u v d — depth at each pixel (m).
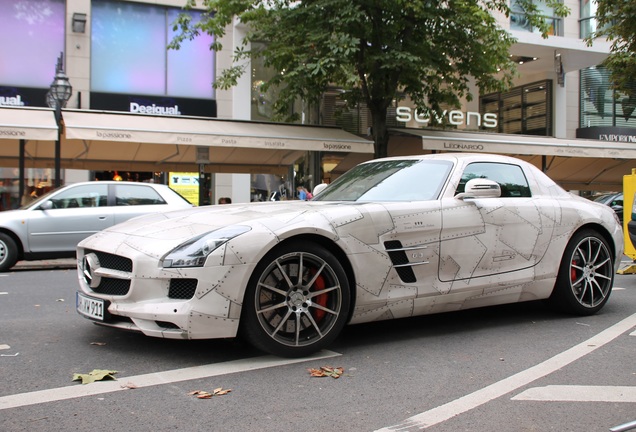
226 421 2.71
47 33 15.51
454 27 12.73
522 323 4.92
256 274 3.54
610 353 3.98
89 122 11.04
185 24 13.27
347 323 3.94
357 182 5.00
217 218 3.88
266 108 17.47
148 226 3.97
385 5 12.03
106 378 3.31
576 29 20.03
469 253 4.41
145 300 3.48
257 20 13.48
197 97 16.78
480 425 2.71
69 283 7.40
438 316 5.19
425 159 4.96
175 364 3.59
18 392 3.07
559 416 2.83
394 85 13.31
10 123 10.23
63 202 9.52
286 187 17.62
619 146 16.17
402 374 3.47
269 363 3.62
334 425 2.68
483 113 20.36
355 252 3.86
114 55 16.06
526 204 4.85
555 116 20.61
